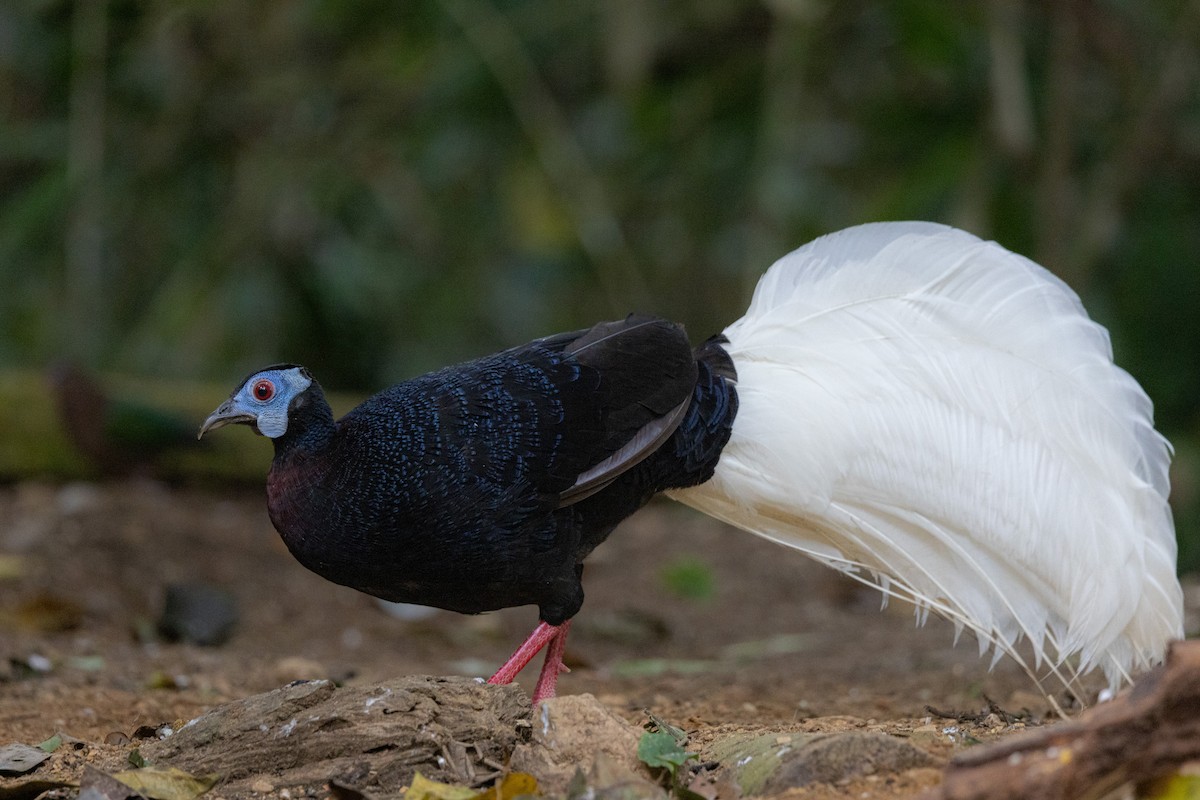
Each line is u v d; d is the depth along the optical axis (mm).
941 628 11602
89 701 7797
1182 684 4539
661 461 6926
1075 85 15422
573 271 17219
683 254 17109
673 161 16594
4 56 16312
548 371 6691
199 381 16484
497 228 17141
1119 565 6316
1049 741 4625
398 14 16109
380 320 17641
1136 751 4551
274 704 5727
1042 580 6504
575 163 15984
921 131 15656
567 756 5570
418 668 9773
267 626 11289
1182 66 15484
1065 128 14938
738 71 16188
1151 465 6480
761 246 14875
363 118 16641
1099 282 16766
